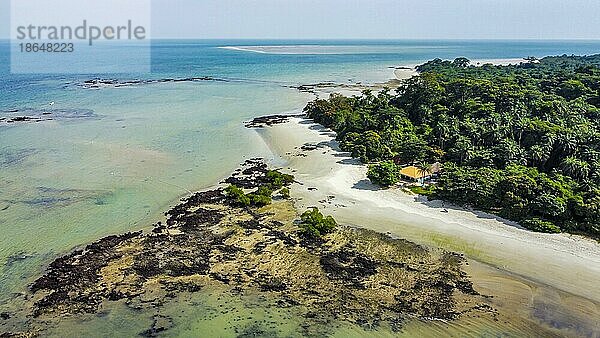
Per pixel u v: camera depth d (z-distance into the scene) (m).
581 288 47.25
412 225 59.38
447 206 64.44
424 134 91.38
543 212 58.50
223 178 75.56
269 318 43.28
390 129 91.25
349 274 49.62
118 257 52.25
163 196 68.56
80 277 48.53
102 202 66.25
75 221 60.53
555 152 73.31
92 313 43.53
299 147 91.50
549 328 42.16
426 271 50.25
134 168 79.75
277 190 69.88
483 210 63.09
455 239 56.06
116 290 46.78
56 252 53.25
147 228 58.84
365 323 42.78
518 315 43.75
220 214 62.34
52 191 69.69
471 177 64.94
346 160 83.19
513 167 68.12
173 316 43.34
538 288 47.44
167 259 51.97
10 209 63.62
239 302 45.38
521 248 54.03
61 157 84.88
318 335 41.28
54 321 42.44
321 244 55.09
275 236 56.75
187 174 77.31
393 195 68.25
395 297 46.22
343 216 61.81
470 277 49.25
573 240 55.38
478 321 43.00
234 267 50.72
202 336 40.94
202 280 48.53
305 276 49.34
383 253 53.38
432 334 41.50
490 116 88.25
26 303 44.66
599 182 62.59
